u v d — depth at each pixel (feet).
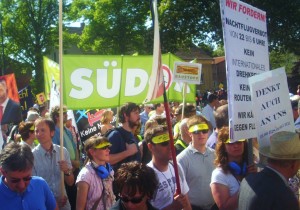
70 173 17.25
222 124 15.47
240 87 11.92
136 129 19.53
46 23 155.43
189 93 30.07
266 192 9.38
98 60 21.75
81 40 143.13
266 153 10.06
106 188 14.89
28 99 41.63
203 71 188.96
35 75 155.12
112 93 22.20
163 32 118.62
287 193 9.37
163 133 13.00
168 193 13.00
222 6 11.50
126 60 22.49
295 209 9.39
